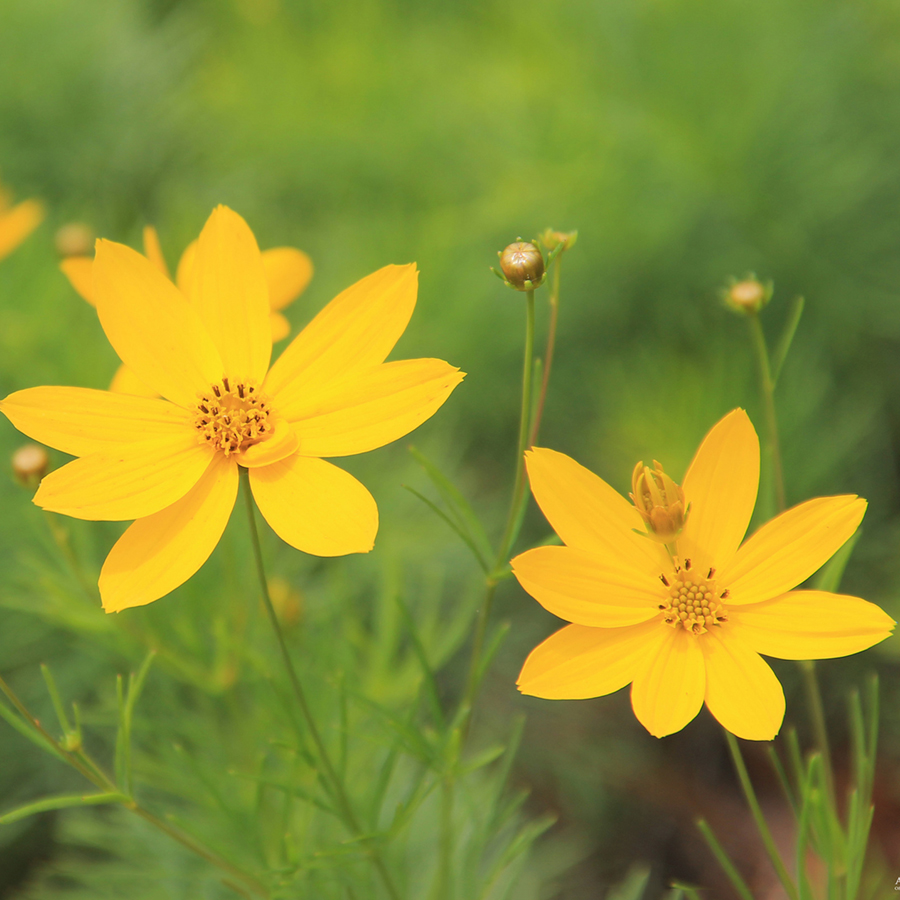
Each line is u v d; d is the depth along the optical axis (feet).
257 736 1.50
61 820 1.79
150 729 1.55
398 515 1.98
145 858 1.57
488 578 1.32
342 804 1.34
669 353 2.09
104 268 1.30
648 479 1.26
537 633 2.05
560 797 1.96
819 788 1.32
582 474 1.27
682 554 1.28
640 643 1.27
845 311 2.17
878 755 1.89
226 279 1.30
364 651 1.69
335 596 1.57
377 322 1.29
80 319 2.07
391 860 1.48
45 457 1.43
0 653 1.80
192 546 1.27
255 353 1.30
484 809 1.56
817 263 2.19
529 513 2.14
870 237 2.22
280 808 1.50
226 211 1.30
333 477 1.27
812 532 1.27
